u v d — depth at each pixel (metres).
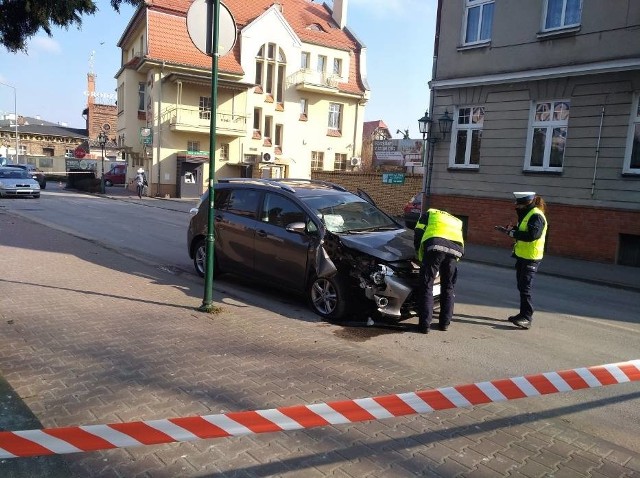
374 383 4.53
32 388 4.14
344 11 42.06
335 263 6.67
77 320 5.91
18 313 6.09
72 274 8.30
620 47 13.24
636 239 13.25
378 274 6.28
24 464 3.16
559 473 3.29
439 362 5.34
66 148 70.06
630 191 13.20
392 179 23.61
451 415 4.04
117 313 6.25
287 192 7.60
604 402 4.51
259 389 4.28
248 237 7.82
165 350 5.08
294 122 38.03
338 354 5.24
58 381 4.29
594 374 3.93
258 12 37.91
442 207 17.64
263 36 35.91
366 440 3.58
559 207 14.56
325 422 3.16
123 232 14.66
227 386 4.31
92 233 14.09
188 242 9.06
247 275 7.96
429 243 6.20
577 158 14.16
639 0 12.85
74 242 11.78
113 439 2.74
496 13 15.84
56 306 6.44
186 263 10.30
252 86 33.94
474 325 6.86
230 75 33.81
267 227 7.59
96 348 5.05
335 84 39.25
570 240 14.34
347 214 7.41
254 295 7.74
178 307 6.64
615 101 13.43
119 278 8.20
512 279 10.83
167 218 19.53
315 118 39.03
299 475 3.14
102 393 4.10
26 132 67.00
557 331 6.82
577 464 3.41
